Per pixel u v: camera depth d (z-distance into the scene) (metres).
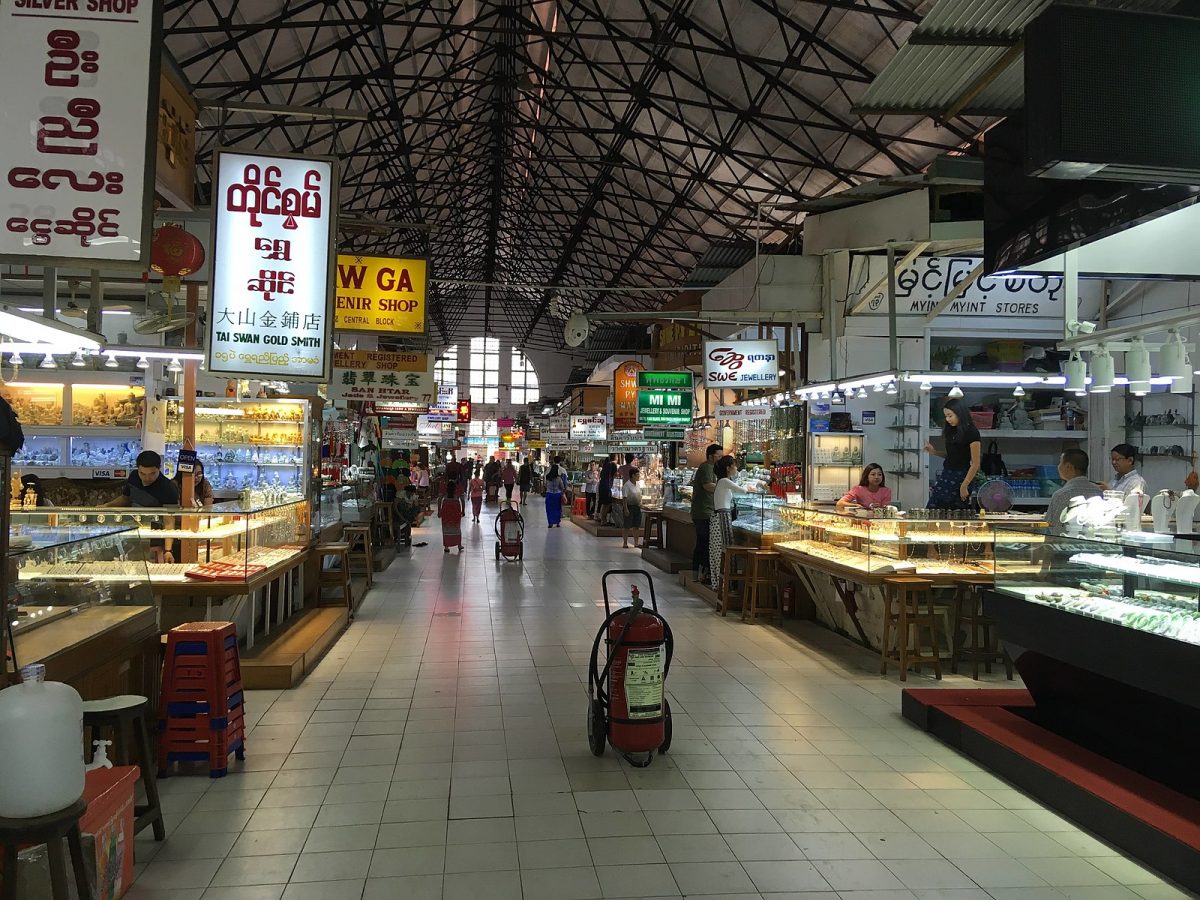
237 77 13.05
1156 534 4.39
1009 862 3.21
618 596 9.60
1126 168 2.69
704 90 13.43
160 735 4.01
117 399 9.06
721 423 15.91
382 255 9.21
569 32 13.18
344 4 12.75
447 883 3.00
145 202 3.55
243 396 8.84
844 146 13.32
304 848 3.26
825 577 7.41
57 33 3.55
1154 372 8.98
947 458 7.35
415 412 17.27
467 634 7.40
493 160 19.39
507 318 46.94
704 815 3.61
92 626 3.62
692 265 22.03
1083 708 4.16
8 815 2.11
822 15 10.62
